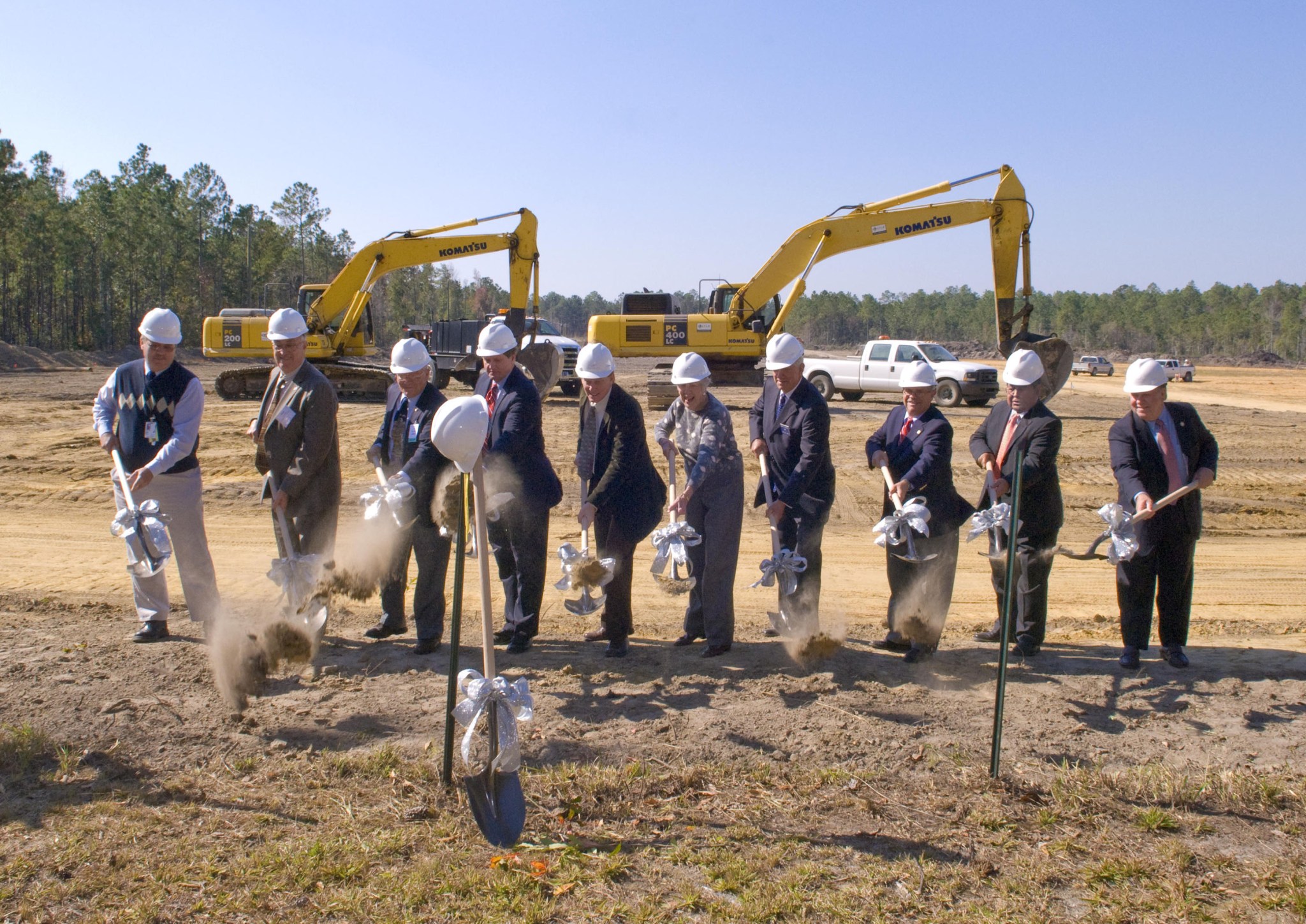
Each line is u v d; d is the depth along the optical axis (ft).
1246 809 12.76
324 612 16.53
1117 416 74.49
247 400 79.61
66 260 209.36
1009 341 68.13
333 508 18.16
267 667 15.81
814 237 70.54
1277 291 492.54
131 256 220.84
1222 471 47.93
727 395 80.74
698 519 18.29
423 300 343.26
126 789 12.74
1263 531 35.40
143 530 16.19
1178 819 12.49
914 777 13.53
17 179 187.73
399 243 75.31
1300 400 106.83
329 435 17.69
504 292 425.69
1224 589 27.20
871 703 15.96
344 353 77.56
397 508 16.51
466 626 20.88
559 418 65.10
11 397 76.64
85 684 15.96
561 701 15.92
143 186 233.55
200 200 242.58
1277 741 14.65
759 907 10.36
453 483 14.23
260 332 79.41
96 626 19.56
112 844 11.39
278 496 17.40
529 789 12.95
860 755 14.14
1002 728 15.02
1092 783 13.28
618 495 18.04
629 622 18.28
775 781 13.34
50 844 11.35
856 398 86.84
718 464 17.88
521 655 18.49
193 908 10.19
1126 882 11.05
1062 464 48.49
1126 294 571.69
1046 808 12.67
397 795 12.73
